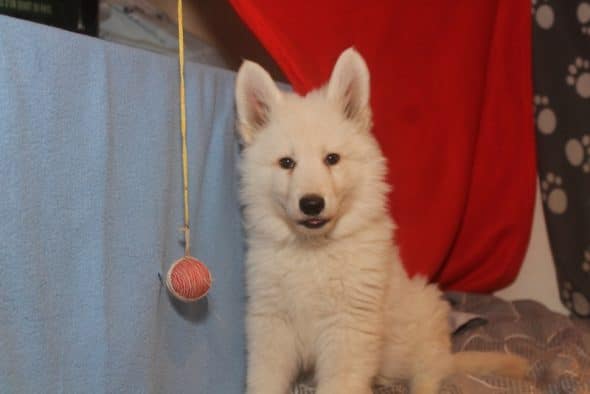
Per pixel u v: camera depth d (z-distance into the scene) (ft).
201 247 3.68
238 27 5.07
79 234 3.05
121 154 3.21
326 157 3.69
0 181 2.79
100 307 3.12
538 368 4.22
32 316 2.89
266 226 3.77
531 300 5.21
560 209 5.17
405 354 4.04
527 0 4.96
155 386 3.38
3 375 2.81
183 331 3.56
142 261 3.30
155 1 5.03
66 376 3.01
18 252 2.85
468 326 4.72
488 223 5.16
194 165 3.58
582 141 5.01
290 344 3.83
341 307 3.71
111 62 3.14
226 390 3.83
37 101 2.89
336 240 3.72
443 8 4.66
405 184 4.72
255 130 3.81
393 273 4.02
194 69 3.57
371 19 4.40
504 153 5.08
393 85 4.58
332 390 3.65
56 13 4.46
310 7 4.15
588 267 5.08
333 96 3.82
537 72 5.13
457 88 4.75
